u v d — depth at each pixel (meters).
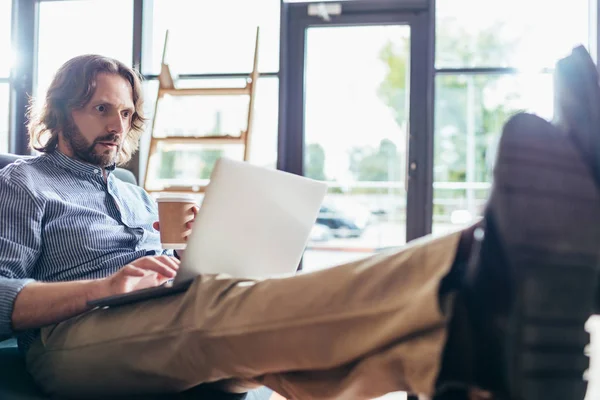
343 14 3.23
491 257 0.90
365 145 3.27
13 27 3.50
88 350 1.22
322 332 0.98
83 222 1.56
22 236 1.43
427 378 0.89
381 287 0.94
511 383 0.86
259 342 1.03
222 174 1.12
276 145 3.27
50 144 1.71
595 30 3.01
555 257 0.86
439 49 3.17
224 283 1.12
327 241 3.58
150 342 1.15
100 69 1.69
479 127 3.15
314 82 3.31
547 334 0.86
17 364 1.41
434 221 3.16
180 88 3.26
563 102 1.04
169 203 1.42
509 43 3.12
